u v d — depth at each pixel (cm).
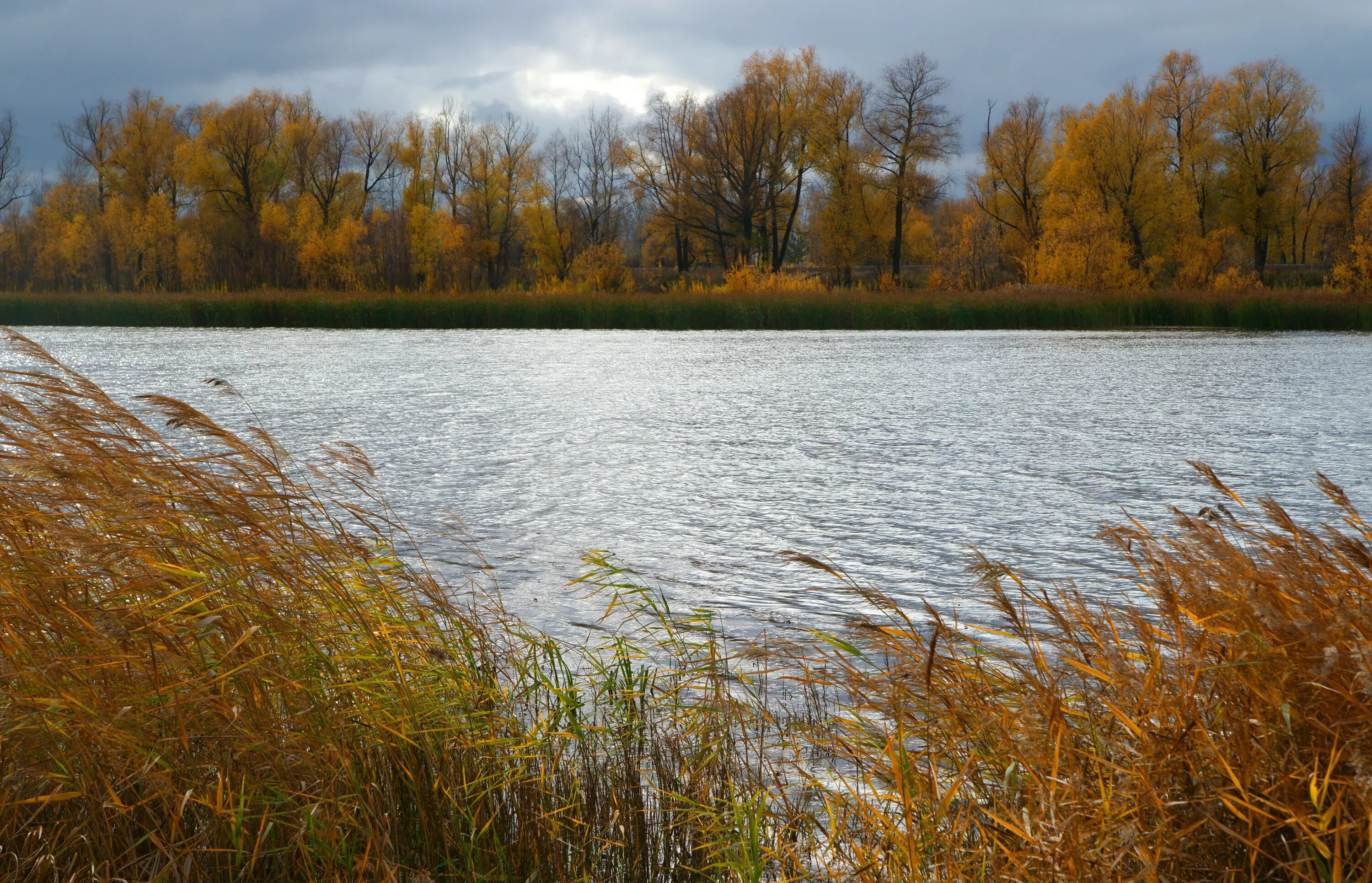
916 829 255
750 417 1352
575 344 2820
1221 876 212
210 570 300
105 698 263
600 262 4975
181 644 276
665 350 2589
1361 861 195
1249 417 1336
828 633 488
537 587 583
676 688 363
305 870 251
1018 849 237
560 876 264
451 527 737
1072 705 277
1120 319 3534
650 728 347
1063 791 231
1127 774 229
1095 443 1135
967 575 613
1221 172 5612
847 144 5647
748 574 619
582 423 1287
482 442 1140
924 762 294
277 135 6188
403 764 283
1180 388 1680
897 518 776
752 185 5825
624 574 615
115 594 290
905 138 5553
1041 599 552
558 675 415
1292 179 5738
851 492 873
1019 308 3516
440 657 339
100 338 2975
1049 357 2338
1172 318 3616
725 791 306
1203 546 284
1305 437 1165
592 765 319
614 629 499
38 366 1959
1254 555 306
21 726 258
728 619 523
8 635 266
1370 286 3794
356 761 279
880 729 334
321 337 3091
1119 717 240
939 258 5688
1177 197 5350
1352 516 302
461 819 279
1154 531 713
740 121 5691
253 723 270
